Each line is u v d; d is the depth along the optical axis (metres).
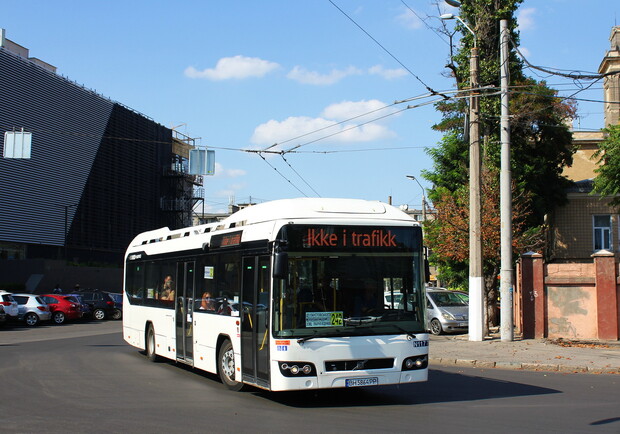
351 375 9.83
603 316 20.45
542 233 28.14
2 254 45.09
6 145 20.27
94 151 53.44
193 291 13.53
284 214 10.17
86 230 52.28
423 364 10.30
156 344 15.68
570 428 8.51
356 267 10.18
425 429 8.45
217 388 12.04
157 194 62.62
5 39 49.50
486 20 27.00
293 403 10.50
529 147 31.20
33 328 31.20
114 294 40.94
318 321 9.84
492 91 27.70
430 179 34.19
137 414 9.47
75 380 13.02
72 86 51.09
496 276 26.59
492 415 9.45
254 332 10.52
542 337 21.05
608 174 24.69
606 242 32.97
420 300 10.44
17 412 9.60
